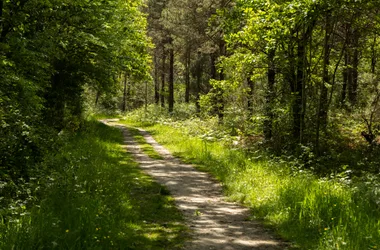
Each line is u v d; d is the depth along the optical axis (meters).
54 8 14.27
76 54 19.19
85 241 5.45
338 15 14.40
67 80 21.42
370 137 17.19
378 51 21.02
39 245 5.17
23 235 5.22
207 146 18.88
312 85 17.89
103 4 18.06
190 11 28.14
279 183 10.40
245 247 6.39
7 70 10.95
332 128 17.94
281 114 16.91
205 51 27.77
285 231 7.17
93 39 16.67
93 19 17.09
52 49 13.91
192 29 28.44
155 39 43.88
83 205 7.21
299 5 12.88
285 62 16.39
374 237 6.20
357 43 18.94
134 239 6.48
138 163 15.51
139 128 33.75
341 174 11.52
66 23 15.70
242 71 19.39
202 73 39.97
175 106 45.75
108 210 7.54
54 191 8.09
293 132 16.77
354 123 19.41
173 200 9.76
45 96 19.12
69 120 21.11
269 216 8.21
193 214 8.51
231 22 18.72
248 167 13.19
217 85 21.45
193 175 13.48
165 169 14.47
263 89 18.42
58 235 5.54
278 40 15.77
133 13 24.61
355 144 17.19
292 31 15.59
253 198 9.76
